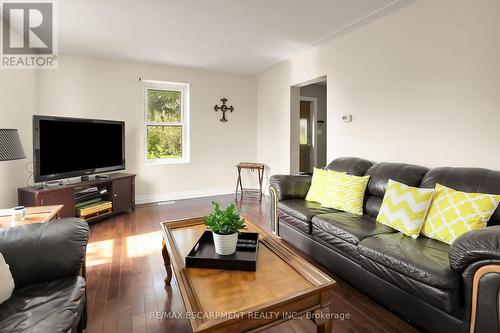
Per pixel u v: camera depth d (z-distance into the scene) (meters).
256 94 5.52
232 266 1.42
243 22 3.03
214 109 5.14
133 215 3.87
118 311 1.73
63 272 1.33
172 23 3.03
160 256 2.54
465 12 2.22
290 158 4.61
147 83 4.66
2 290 1.13
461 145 2.29
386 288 1.71
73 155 3.40
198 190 5.09
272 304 1.11
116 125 4.02
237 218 1.54
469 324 1.29
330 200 2.65
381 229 2.06
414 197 1.99
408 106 2.69
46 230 1.40
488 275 1.21
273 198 3.02
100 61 4.17
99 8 2.68
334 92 3.58
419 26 2.57
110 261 2.43
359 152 3.25
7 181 2.96
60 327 1.00
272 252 1.61
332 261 2.20
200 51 3.99
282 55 4.21
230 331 1.05
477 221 1.65
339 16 2.90
